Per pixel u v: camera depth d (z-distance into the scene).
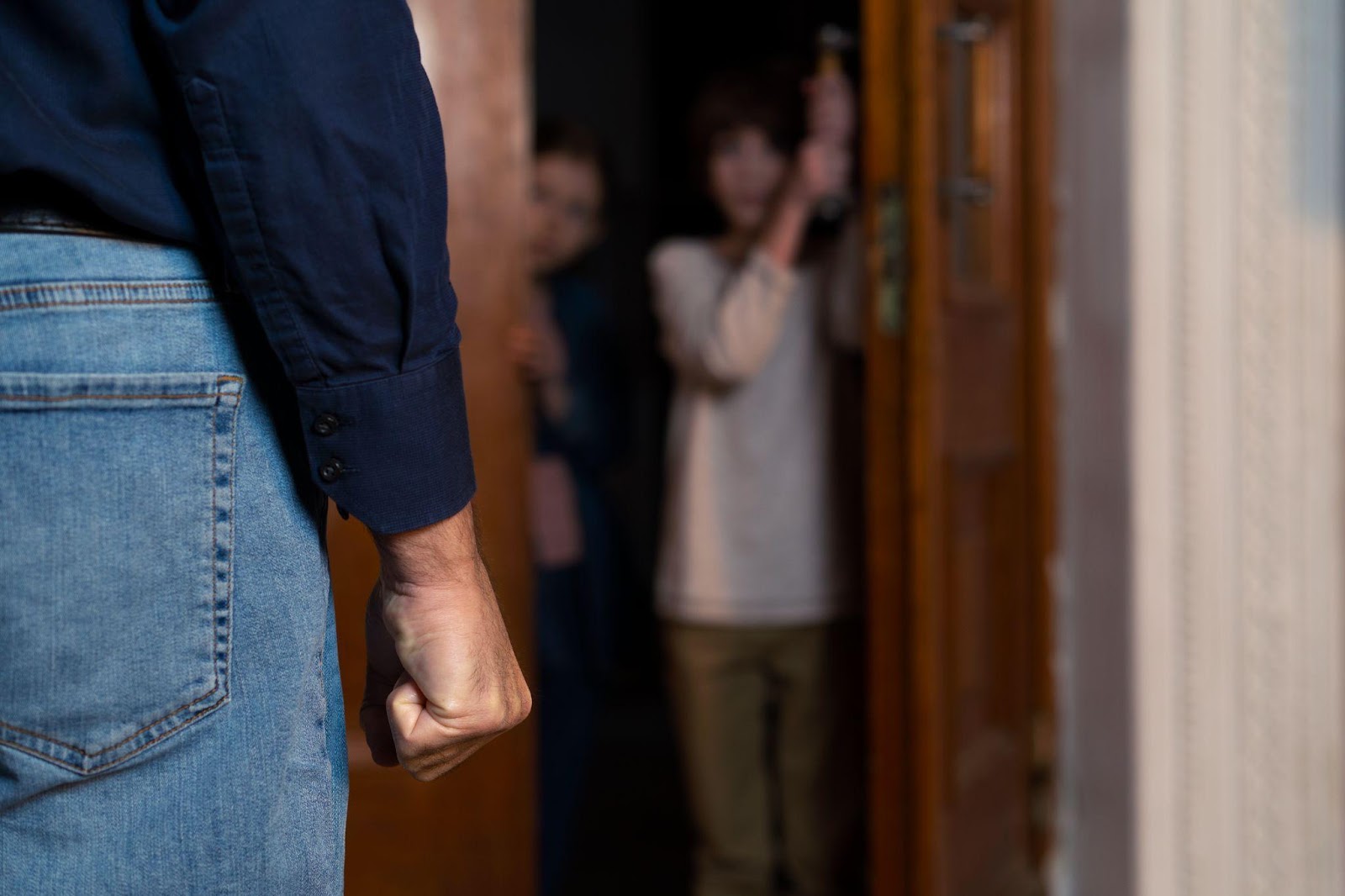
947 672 2.04
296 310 0.71
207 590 0.71
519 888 1.87
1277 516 2.20
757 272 2.17
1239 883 2.22
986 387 2.17
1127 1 2.17
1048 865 2.35
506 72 1.85
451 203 1.84
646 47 5.16
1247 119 2.19
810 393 2.27
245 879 0.72
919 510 1.95
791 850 2.31
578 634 2.49
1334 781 2.21
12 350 0.67
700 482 2.27
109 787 0.69
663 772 3.84
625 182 5.12
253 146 0.69
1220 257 2.18
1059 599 2.35
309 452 0.74
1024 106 2.27
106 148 0.71
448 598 0.78
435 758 0.79
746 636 2.25
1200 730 2.20
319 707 0.77
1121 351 2.21
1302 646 2.20
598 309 2.68
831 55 2.24
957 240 2.14
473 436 1.85
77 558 0.67
